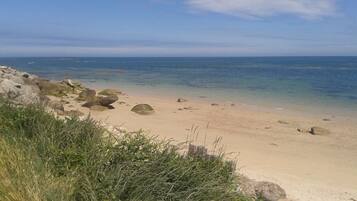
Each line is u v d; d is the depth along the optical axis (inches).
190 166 240.4
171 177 225.8
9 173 201.0
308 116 965.8
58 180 203.5
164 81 2095.2
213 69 3887.8
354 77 2503.7
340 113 1015.6
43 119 292.2
